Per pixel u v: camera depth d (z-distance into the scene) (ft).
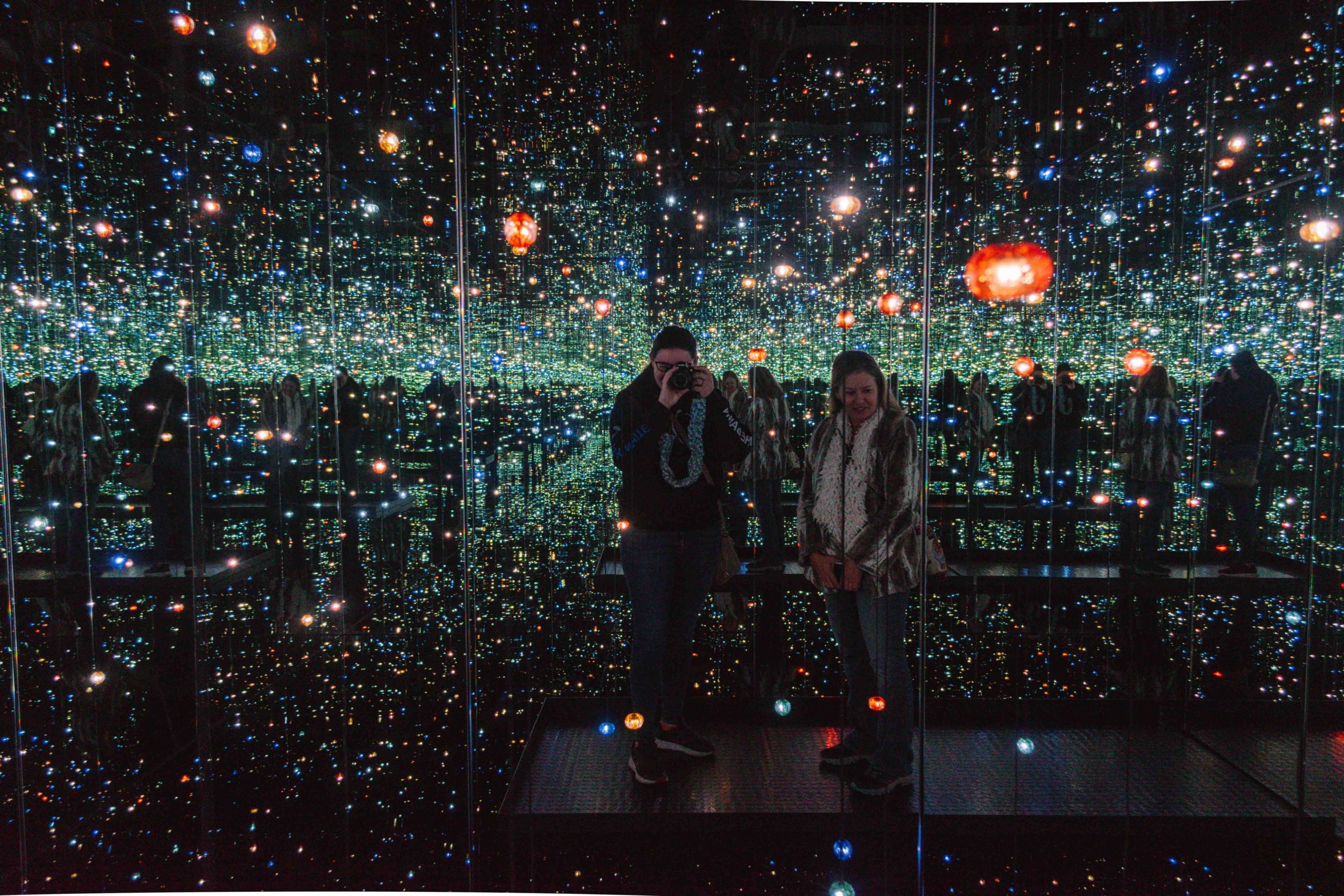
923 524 5.97
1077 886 5.16
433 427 19.52
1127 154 13.05
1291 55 11.11
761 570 12.62
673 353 6.32
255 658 9.48
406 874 5.36
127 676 8.88
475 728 7.55
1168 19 12.17
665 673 6.73
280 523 13.43
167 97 13.37
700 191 13.64
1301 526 12.66
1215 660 9.00
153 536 14.11
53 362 13.66
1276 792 6.04
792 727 7.36
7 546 5.38
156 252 15.34
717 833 5.79
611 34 12.19
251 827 5.89
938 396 16.92
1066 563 13.21
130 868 5.42
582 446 16.43
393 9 15.25
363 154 16.12
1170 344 13.57
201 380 16.33
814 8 12.71
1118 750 6.79
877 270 13.55
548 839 5.74
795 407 14.34
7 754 7.04
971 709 7.44
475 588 12.44
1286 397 12.11
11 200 12.57
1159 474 11.70
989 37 13.02
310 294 16.05
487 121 12.38
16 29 11.63
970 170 13.70
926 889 5.13
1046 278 6.30
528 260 13.79
